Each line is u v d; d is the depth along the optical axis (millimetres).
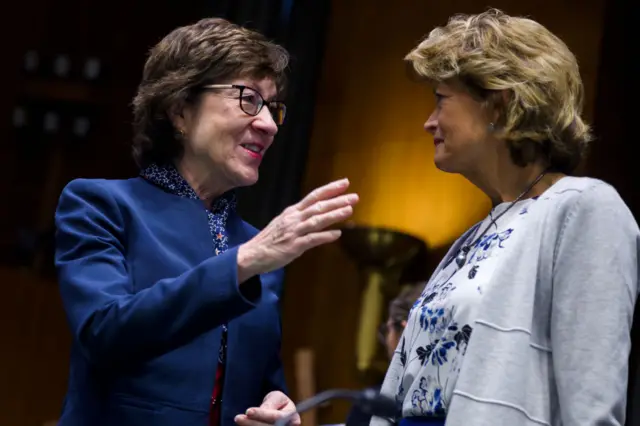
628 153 4875
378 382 5535
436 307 2154
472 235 2303
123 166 6820
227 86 2537
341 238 5668
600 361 1916
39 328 6133
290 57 2684
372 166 6137
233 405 2430
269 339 2553
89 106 6805
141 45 6891
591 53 5059
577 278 1981
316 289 6285
